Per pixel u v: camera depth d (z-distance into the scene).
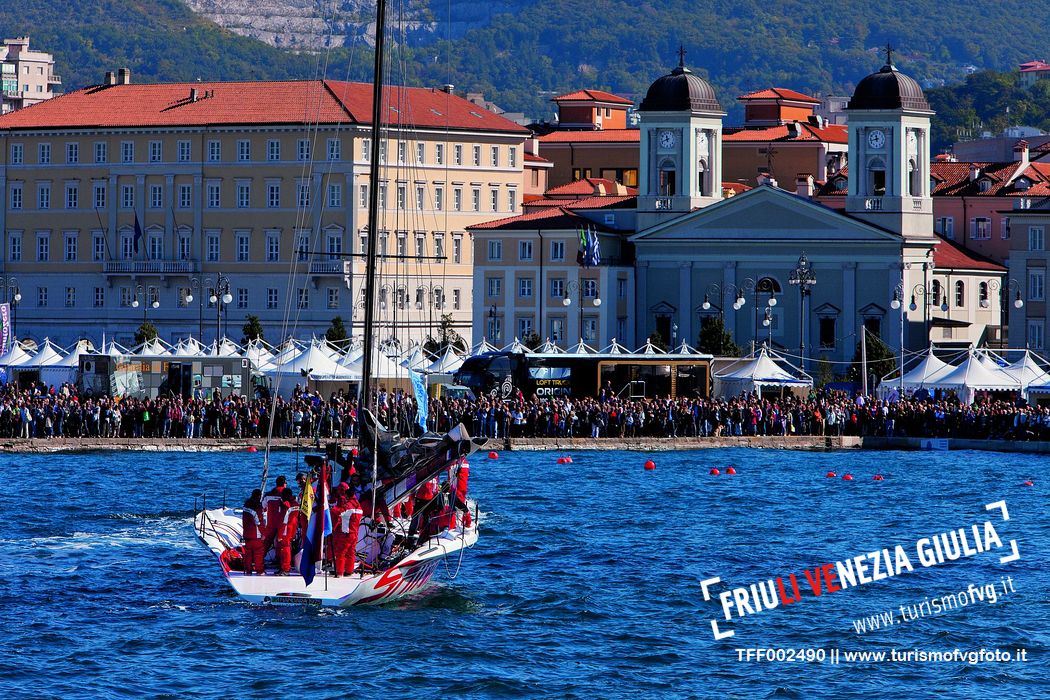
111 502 196.00
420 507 142.12
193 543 166.50
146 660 121.31
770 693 117.81
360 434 138.62
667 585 150.25
